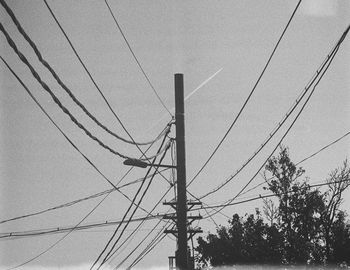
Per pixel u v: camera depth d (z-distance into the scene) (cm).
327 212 3359
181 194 1984
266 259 3266
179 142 1995
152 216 2336
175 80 2025
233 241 3391
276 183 3372
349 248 3231
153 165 1891
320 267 3231
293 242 3238
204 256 3488
